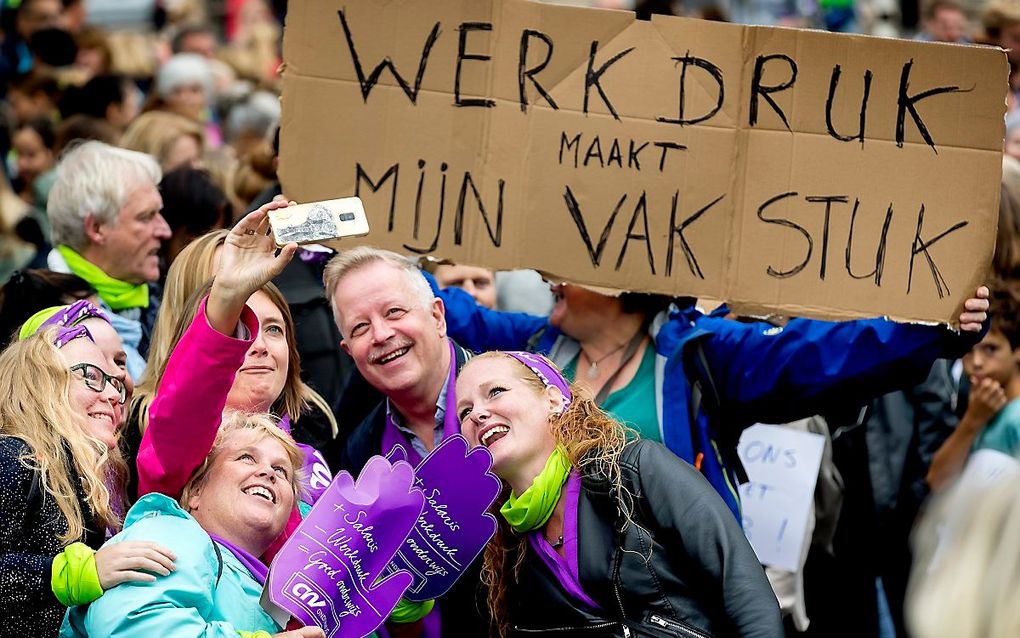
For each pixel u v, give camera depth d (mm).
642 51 11891
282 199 10523
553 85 11914
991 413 15516
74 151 16000
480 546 10781
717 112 11883
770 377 12328
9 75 28219
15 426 10648
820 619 16438
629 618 10781
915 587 7445
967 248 11750
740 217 11898
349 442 13023
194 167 17297
